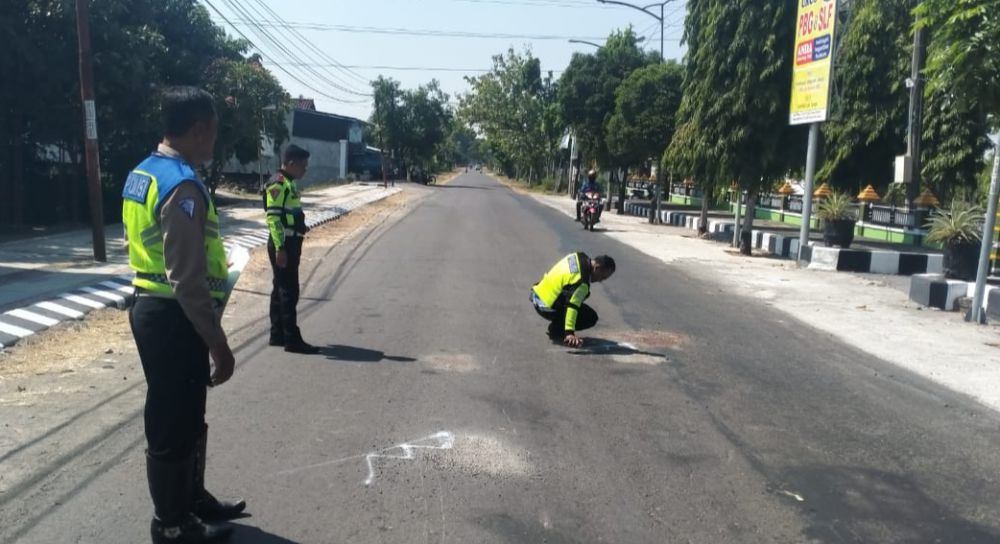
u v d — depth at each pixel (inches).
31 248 557.9
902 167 747.4
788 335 354.3
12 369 258.7
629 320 374.6
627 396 249.4
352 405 230.4
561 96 1320.1
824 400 253.4
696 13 765.3
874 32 938.7
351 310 376.5
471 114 2586.1
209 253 139.0
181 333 136.0
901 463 200.5
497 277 499.2
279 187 284.4
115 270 470.3
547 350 308.2
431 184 2571.4
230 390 241.8
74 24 623.8
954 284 433.4
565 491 175.3
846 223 624.7
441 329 339.6
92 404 224.8
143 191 132.8
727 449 205.6
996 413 245.9
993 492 184.1
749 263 638.5
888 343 344.5
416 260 568.7
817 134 614.5
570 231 886.4
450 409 229.6
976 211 468.8
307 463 186.5
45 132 676.7
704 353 312.3
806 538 157.6
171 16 869.2
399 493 171.3
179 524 143.3
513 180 3678.6
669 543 153.3
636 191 1859.0
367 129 2790.4
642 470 189.2
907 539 158.9
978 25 309.7
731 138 697.6
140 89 687.1
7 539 146.4
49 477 174.7
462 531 154.8
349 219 939.3
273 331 299.0
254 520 157.2
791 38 684.1
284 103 1137.4
